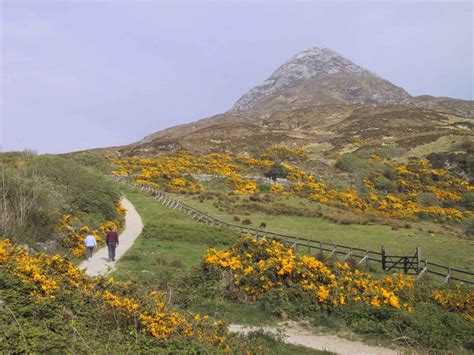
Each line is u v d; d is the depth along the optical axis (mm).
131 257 20156
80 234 22219
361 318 12586
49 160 30109
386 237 31969
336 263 16250
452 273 22297
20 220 18156
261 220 36594
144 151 80812
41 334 7137
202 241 25922
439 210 47656
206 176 56406
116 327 8539
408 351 10195
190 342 8711
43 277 9266
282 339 10812
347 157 67000
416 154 72375
